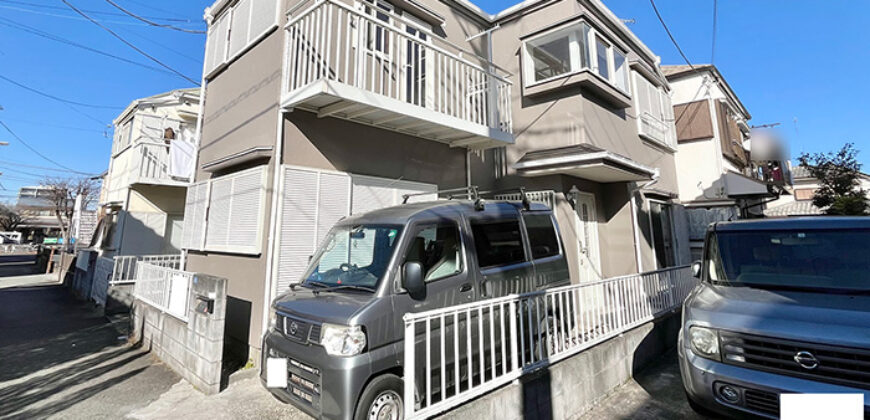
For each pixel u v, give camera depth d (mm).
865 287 2861
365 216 3758
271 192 4773
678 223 10422
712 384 2746
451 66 6281
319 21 5074
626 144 8273
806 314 2645
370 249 3287
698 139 11430
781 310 2760
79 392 3770
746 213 11758
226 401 3559
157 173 10586
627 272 7508
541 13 7637
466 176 7305
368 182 5672
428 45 5512
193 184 6867
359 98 4645
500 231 4008
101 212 14164
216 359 3746
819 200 13391
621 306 4645
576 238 6699
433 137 6543
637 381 4270
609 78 7613
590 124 7004
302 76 4840
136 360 4688
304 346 2766
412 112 5258
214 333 3750
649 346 4875
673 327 5551
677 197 10195
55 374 4238
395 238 3150
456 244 3506
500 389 2934
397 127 5930
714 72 12039
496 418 2770
